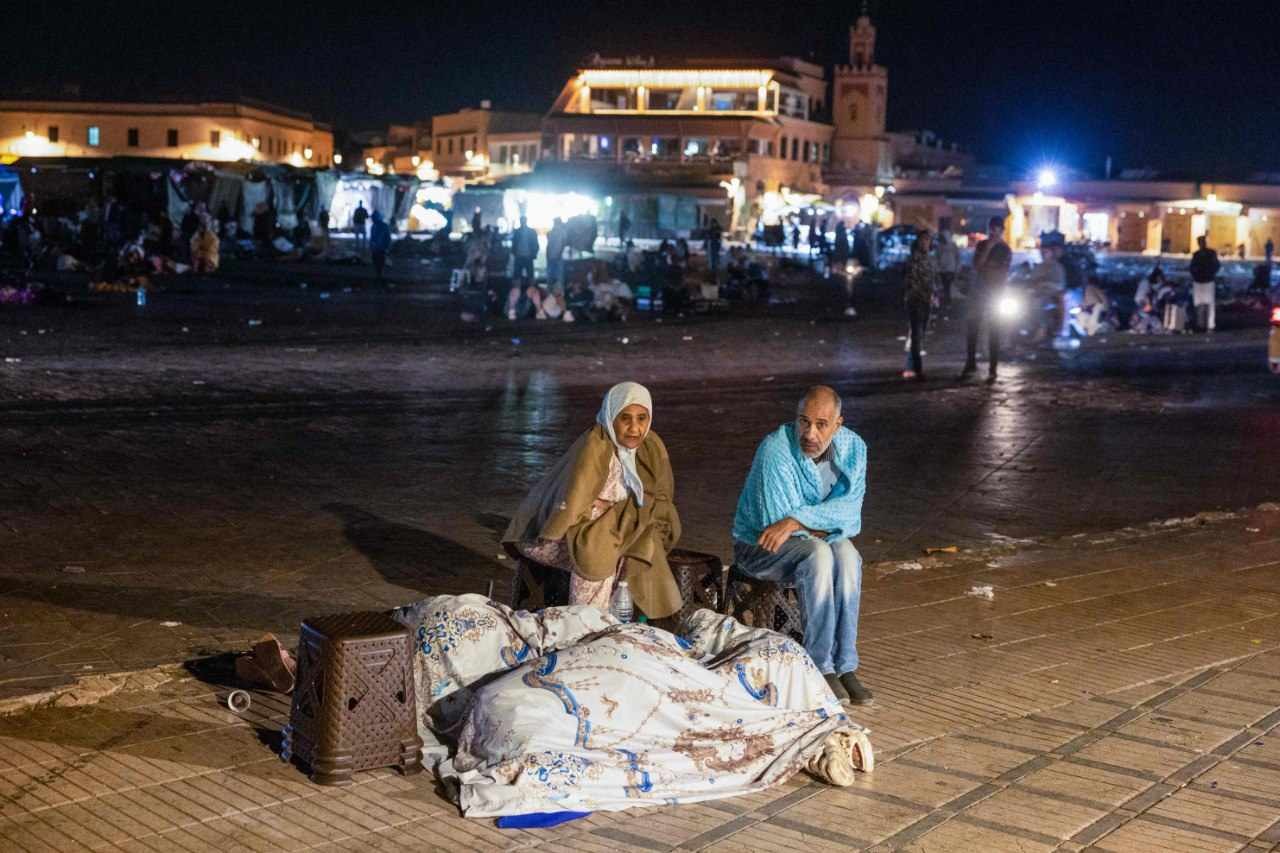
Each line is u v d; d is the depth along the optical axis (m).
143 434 11.41
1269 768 5.06
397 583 7.15
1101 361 21.61
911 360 18.25
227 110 88.94
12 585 6.80
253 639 6.09
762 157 78.56
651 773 4.62
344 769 4.61
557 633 5.22
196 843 4.16
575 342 21.41
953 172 88.00
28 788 4.47
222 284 30.78
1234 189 80.31
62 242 35.75
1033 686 5.89
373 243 32.41
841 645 5.61
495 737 4.64
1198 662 6.32
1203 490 10.80
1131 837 4.43
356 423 12.52
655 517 5.82
